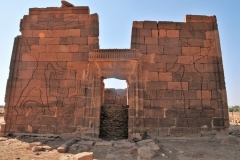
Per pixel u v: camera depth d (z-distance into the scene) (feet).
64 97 34.50
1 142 28.99
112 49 33.99
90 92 33.76
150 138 32.09
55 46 36.45
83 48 35.94
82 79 34.73
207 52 35.60
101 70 34.17
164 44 35.73
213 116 33.45
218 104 33.83
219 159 21.97
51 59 35.99
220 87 34.32
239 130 45.73
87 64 35.22
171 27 36.37
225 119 33.17
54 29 37.11
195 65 35.12
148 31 36.11
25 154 22.67
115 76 34.17
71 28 36.91
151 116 33.27
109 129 35.63
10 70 35.94
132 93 33.24
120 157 22.62
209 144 29.40
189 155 23.43
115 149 26.23
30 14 37.96
